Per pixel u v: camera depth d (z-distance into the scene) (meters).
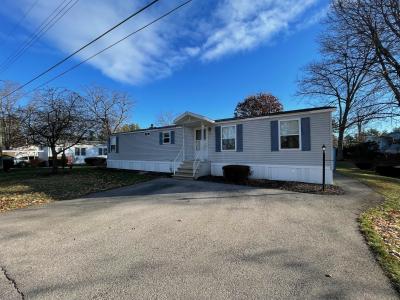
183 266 3.92
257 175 13.42
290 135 12.44
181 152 17.14
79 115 18.30
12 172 20.75
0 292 3.29
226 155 14.67
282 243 4.81
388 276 3.54
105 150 39.28
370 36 16.27
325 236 5.15
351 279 3.48
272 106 39.00
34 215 7.41
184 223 6.18
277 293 3.16
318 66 25.97
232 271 3.74
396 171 17.09
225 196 9.43
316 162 11.73
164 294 3.17
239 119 14.02
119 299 3.09
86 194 10.88
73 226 6.13
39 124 17.25
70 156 32.56
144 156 19.89
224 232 5.48
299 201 8.49
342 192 9.91
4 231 5.88
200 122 14.98
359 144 32.84
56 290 3.31
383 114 18.69
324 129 11.55
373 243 4.71
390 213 6.98
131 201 8.98
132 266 3.95
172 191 10.77
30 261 4.21
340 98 27.39
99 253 4.47
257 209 7.45
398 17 15.55
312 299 3.04
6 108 32.88
